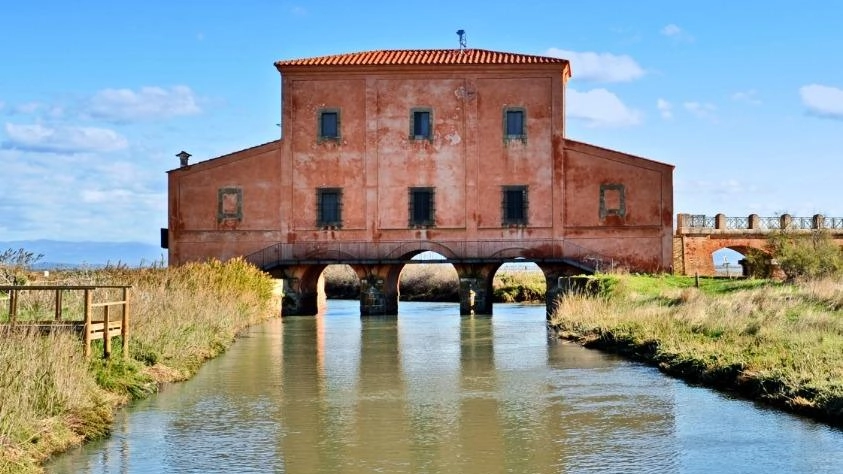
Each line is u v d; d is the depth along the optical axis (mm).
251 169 50906
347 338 34219
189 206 51094
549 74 50219
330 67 50500
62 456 14430
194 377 23078
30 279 30797
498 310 53625
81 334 19094
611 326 29844
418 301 66750
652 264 49125
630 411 17859
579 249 49625
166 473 13492
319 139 50781
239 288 40812
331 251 50500
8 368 15180
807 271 41094
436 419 17438
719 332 25078
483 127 50406
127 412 18125
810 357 19281
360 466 13875
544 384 21500
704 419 16844
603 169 49656
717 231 52062
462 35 56281
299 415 17891
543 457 14336
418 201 50531
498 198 50219
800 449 14375
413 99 50625
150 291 28891
